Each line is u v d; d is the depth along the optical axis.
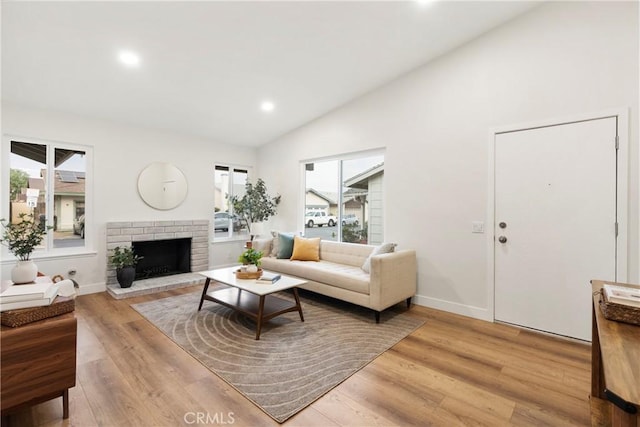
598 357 1.66
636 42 2.42
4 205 3.47
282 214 5.47
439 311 3.41
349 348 2.49
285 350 2.44
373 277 3.04
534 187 2.86
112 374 2.06
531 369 2.18
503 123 3.03
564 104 2.71
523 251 2.92
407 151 3.73
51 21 2.39
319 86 3.88
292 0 2.45
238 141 5.53
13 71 2.95
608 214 2.52
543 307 2.82
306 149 5.00
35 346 1.55
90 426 1.59
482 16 2.89
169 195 4.76
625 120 2.44
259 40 2.90
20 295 1.59
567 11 2.69
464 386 1.97
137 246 4.62
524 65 2.91
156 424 1.61
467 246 3.26
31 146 3.66
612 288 1.43
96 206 4.06
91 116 4.02
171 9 2.40
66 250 3.86
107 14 2.38
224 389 1.92
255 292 2.71
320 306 3.58
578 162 2.65
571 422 1.64
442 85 3.43
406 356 2.37
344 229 4.70
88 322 2.98
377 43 3.13
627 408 0.70
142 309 3.35
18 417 1.64
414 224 3.66
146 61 3.02
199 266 5.04
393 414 1.71
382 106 3.97
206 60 3.12
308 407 1.76
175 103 3.94
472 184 3.22
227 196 5.62
